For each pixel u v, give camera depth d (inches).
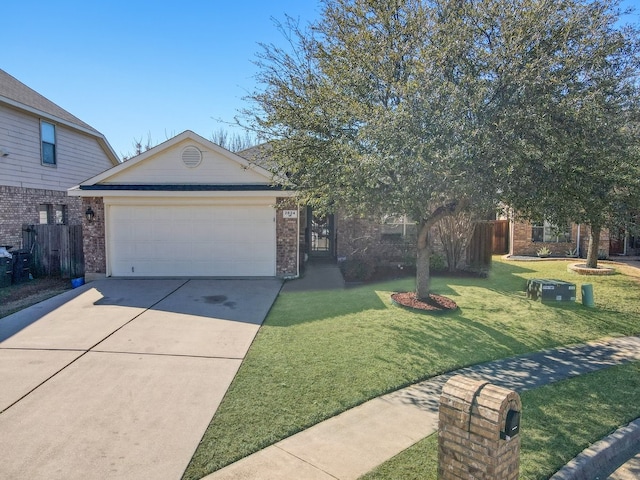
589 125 243.3
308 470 146.3
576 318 340.8
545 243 729.6
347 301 383.9
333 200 324.8
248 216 496.1
